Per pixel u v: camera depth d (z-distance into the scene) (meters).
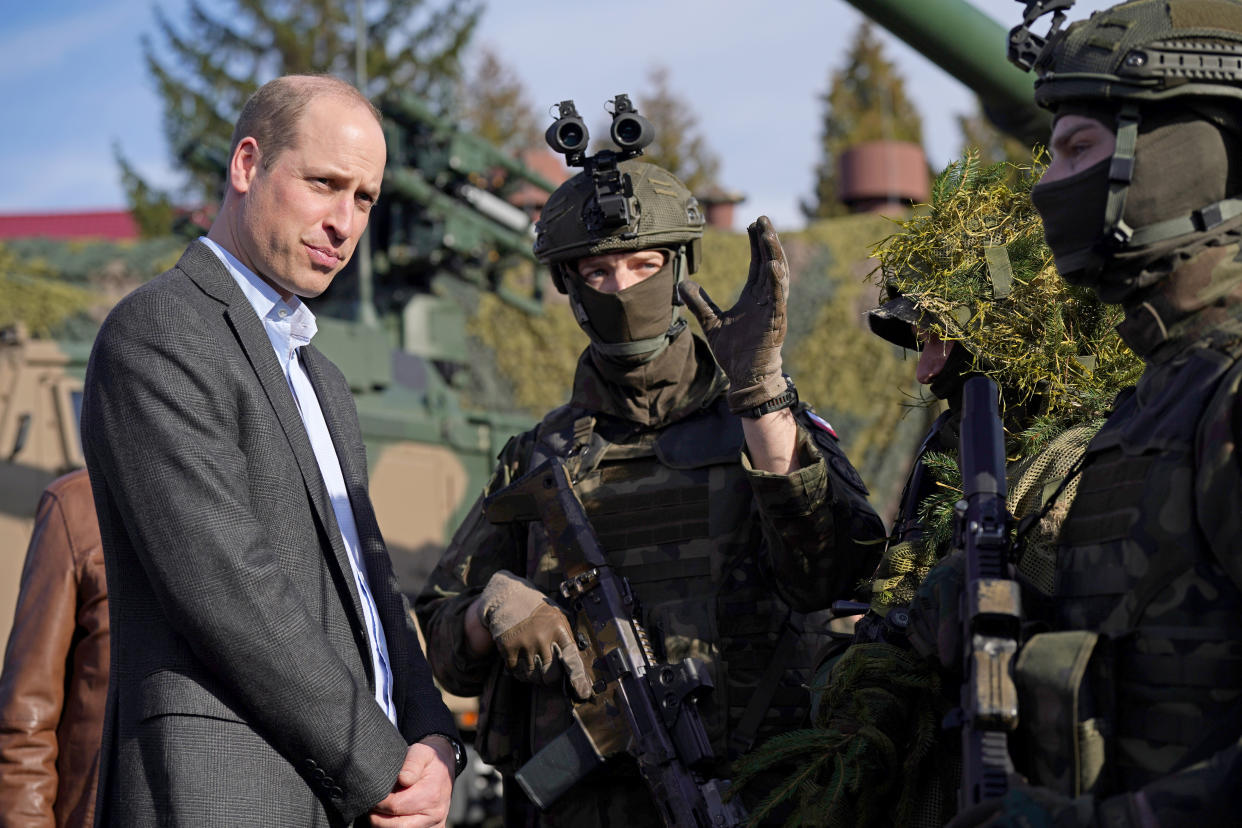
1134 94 1.72
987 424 1.96
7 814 2.90
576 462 3.01
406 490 8.06
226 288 2.47
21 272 11.89
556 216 2.96
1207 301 1.72
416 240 9.84
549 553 2.97
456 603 3.04
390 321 9.58
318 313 9.35
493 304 13.52
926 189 14.68
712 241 13.83
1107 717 1.64
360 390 8.10
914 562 2.29
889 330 2.61
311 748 2.26
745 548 2.85
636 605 2.80
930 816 2.13
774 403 2.55
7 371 6.65
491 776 7.79
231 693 2.28
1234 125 1.72
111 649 2.39
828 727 2.18
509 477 3.15
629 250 2.89
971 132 28.36
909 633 2.02
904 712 2.15
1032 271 2.35
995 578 1.77
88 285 12.22
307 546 2.43
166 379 2.31
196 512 2.25
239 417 2.39
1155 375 1.77
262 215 2.50
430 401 8.59
